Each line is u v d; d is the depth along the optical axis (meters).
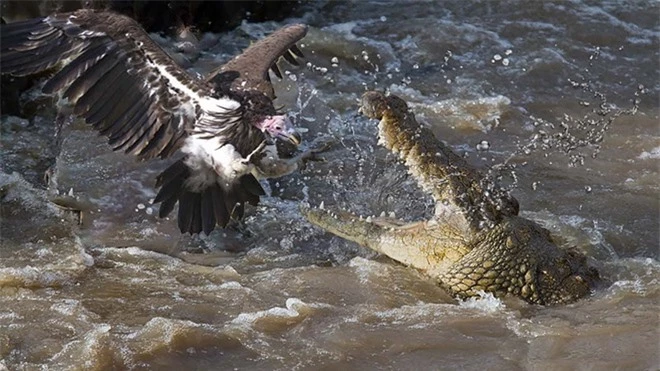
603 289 11.20
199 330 10.07
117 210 12.42
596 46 17.23
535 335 10.30
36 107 14.64
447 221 11.33
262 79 10.48
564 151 14.23
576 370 9.70
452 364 9.82
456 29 17.45
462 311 10.73
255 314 10.45
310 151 13.30
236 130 9.56
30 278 10.91
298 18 17.86
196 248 11.91
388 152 13.30
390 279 11.27
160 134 9.48
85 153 13.33
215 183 9.76
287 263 11.72
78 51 9.11
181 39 16.16
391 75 16.19
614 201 12.98
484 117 15.07
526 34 17.47
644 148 14.33
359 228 11.65
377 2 18.42
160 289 10.95
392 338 10.20
